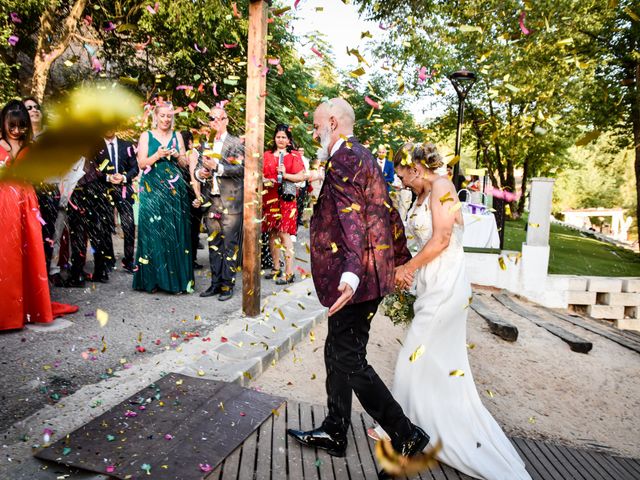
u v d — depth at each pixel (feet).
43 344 11.44
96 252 16.96
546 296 25.05
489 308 21.72
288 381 11.26
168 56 36.22
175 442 7.86
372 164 7.68
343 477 7.86
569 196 129.80
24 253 12.17
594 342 19.13
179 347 11.68
